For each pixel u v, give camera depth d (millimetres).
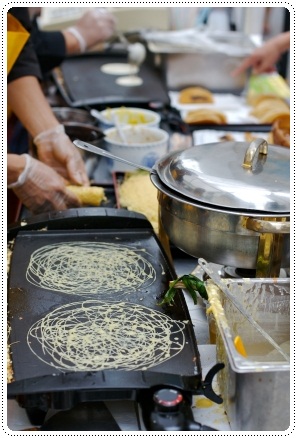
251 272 1307
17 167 1640
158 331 1104
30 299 1192
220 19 3574
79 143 1320
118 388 947
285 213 1163
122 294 1217
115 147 1845
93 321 1131
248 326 1142
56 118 2055
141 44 2938
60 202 1679
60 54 2551
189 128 2277
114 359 1031
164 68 2707
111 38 3131
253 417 957
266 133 2242
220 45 2783
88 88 2482
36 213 1693
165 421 924
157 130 1964
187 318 1140
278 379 928
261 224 1143
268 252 1182
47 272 1287
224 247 1201
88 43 2689
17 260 1328
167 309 1169
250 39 2961
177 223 1259
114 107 2324
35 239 1415
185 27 3365
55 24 3039
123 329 1109
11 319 1132
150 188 1693
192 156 1336
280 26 3674
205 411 1042
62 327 1112
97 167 1933
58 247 1384
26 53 1967
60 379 960
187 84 2732
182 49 2672
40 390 938
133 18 3217
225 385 1022
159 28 3262
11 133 2191
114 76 2641
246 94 2744
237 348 1010
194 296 1192
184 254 1512
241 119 2400
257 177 1235
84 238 1424
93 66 2758
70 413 1039
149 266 1315
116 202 1692
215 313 1026
